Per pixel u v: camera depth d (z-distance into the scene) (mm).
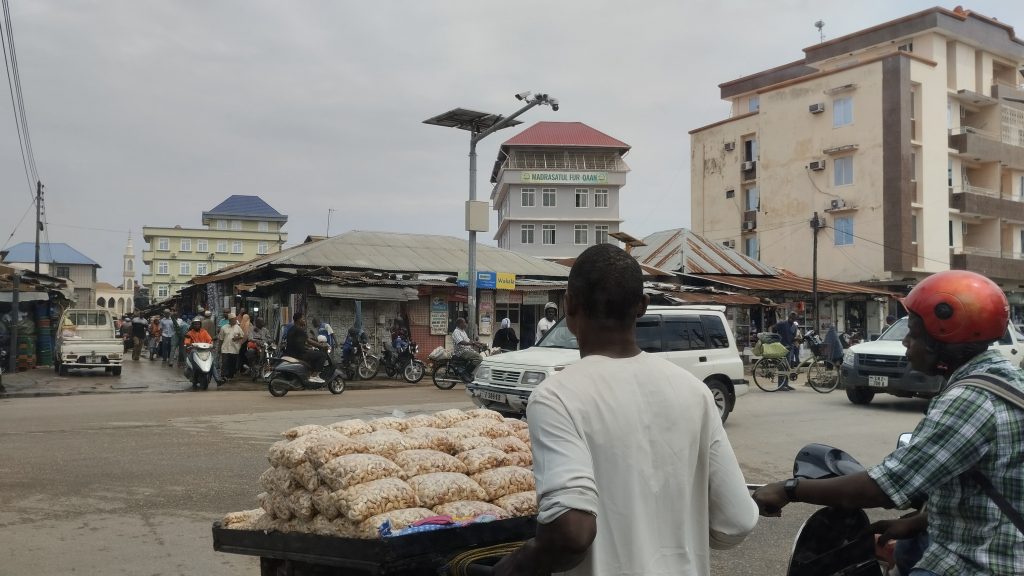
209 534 5758
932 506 2104
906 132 37656
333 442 2979
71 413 12398
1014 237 44188
